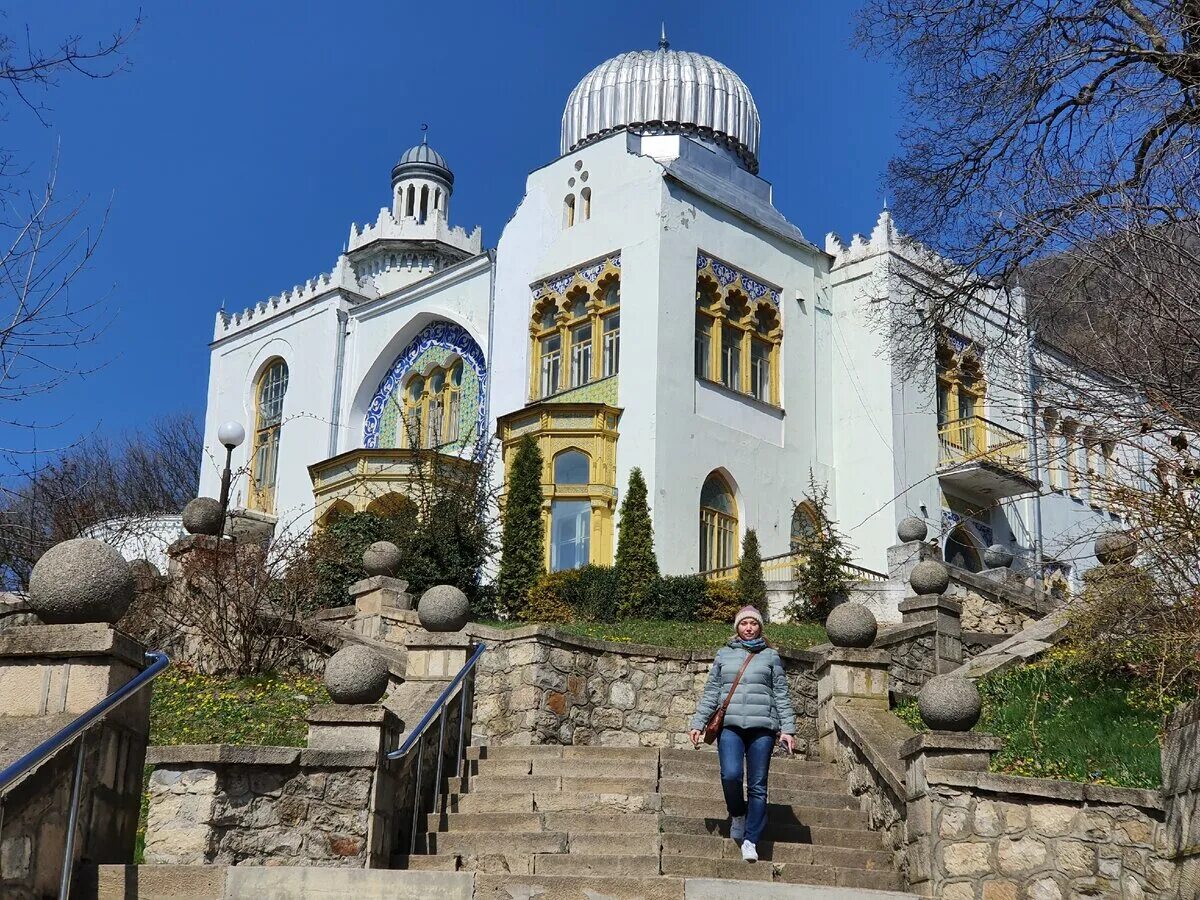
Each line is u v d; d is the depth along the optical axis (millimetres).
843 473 35312
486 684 17469
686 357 32688
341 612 20797
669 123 37594
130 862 9641
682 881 10562
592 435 31969
